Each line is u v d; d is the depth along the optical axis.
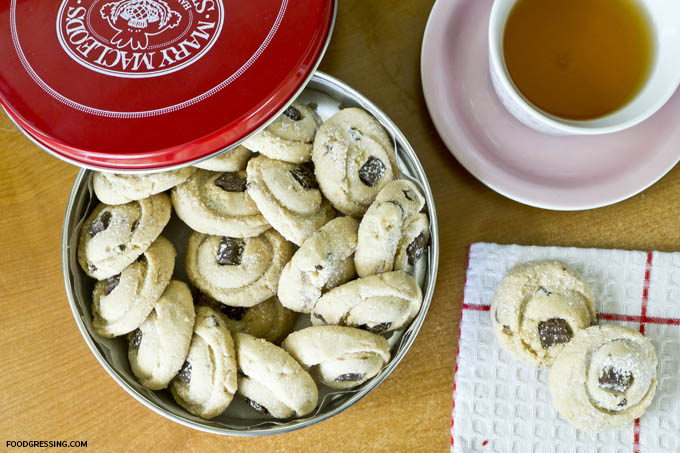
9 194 0.60
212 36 0.50
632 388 0.56
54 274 0.59
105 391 0.59
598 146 0.58
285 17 0.50
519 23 0.56
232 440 0.59
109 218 0.56
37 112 0.50
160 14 0.50
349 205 0.57
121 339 0.57
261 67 0.50
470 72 0.59
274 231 0.58
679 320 0.59
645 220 0.60
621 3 0.56
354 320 0.55
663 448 0.58
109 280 0.56
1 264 0.59
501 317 0.57
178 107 0.50
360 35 0.60
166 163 0.50
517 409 0.58
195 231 0.58
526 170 0.58
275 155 0.56
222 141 0.50
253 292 0.57
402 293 0.54
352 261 0.56
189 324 0.55
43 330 0.59
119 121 0.50
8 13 0.51
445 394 0.59
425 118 0.60
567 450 0.58
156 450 0.59
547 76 0.56
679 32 0.54
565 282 0.58
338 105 0.59
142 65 0.50
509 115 0.58
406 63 0.60
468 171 0.59
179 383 0.56
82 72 0.50
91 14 0.50
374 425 0.59
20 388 0.59
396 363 0.54
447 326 0.59
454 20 0.58
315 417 0.53
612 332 0.57
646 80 0.55
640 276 0.59
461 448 0.58
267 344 0.55
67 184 0.60
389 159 0.57
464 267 0.60
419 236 0.56
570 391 0.56
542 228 0.60
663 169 0.58
